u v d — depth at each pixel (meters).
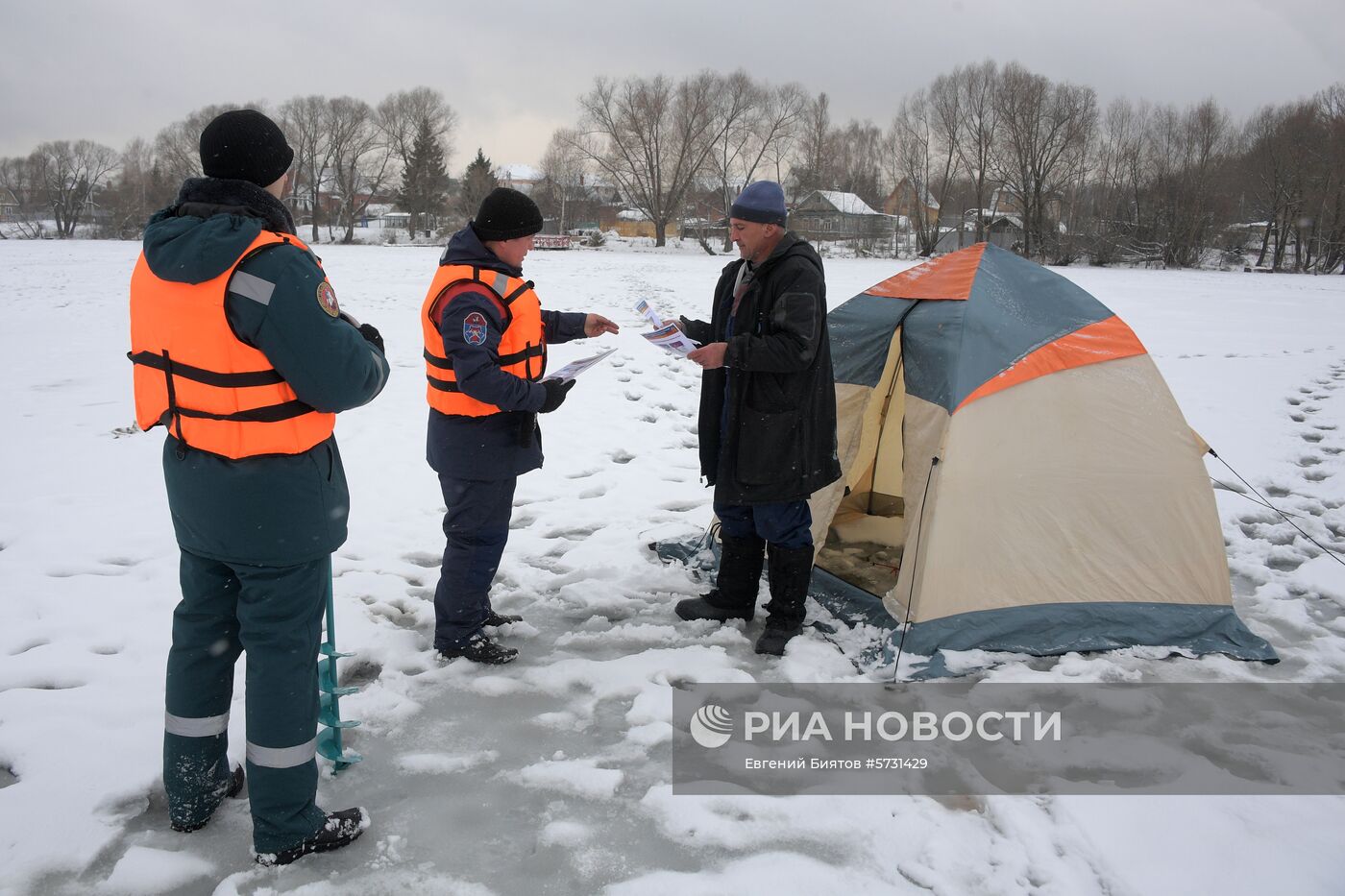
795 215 70.56
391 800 2.83
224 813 2.72
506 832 2.68
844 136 76.19
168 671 2.57
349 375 2.38
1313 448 7.55
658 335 3.58
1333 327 16.23
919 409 4.09
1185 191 58.25
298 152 77.38
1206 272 51.62
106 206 80.38
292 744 2.48
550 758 3.06
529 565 4.76
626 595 4.40
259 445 2.36
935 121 62.75
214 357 2.29
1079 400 3.98
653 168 67.44
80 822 2.64
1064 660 3.76
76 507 5.45
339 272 26.02
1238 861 2.58
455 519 3.57
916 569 3.83
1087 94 60.25
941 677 3.65
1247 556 5.14
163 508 5.47
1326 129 55.75
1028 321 4.09
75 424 7.39
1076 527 3.93
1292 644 4.06
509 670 3.64
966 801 2.88
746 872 2.49
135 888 2.41
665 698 3.42
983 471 3.84
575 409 8.28
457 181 82.00
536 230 3.46
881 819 2.74
